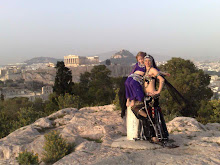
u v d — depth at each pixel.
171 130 7.74
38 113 17.61
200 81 30.31
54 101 39.56
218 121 18.09
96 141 7.59
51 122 11.46
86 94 45.16
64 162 5.19
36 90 179.38
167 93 25.59
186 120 8.60
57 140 7.09
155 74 5.44
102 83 48.34
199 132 7.35
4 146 8.11
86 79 51.91
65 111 13.05
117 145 5.97
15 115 35.78
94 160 5.12
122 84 6.22
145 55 5.72
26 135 9.30
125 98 6.20
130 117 6.20
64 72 44.50
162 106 23.53
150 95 5.54
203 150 5.18
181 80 29.05
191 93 29.39
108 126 8.86
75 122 9.77
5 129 17.11
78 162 5.11
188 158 4.59
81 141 7.70
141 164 4.58
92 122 9.70
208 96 31.73
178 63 33.69
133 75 5.68
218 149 5.18
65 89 44.44
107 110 13.84
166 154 4.98
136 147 5.65
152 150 5.43
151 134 5.76
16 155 7.80
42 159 6.85
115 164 4.68
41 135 9.19
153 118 5.69
